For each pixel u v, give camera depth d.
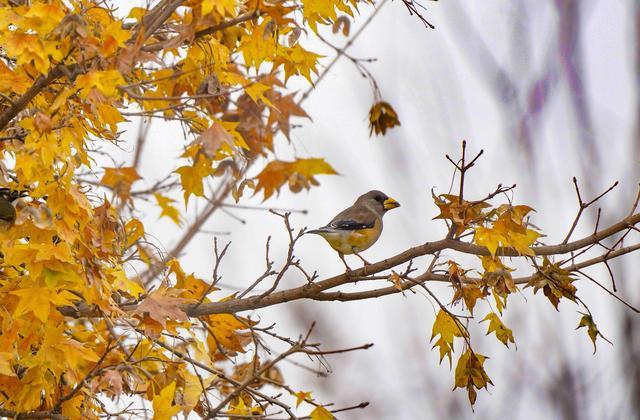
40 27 7.14
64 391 8.33
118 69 7.26
